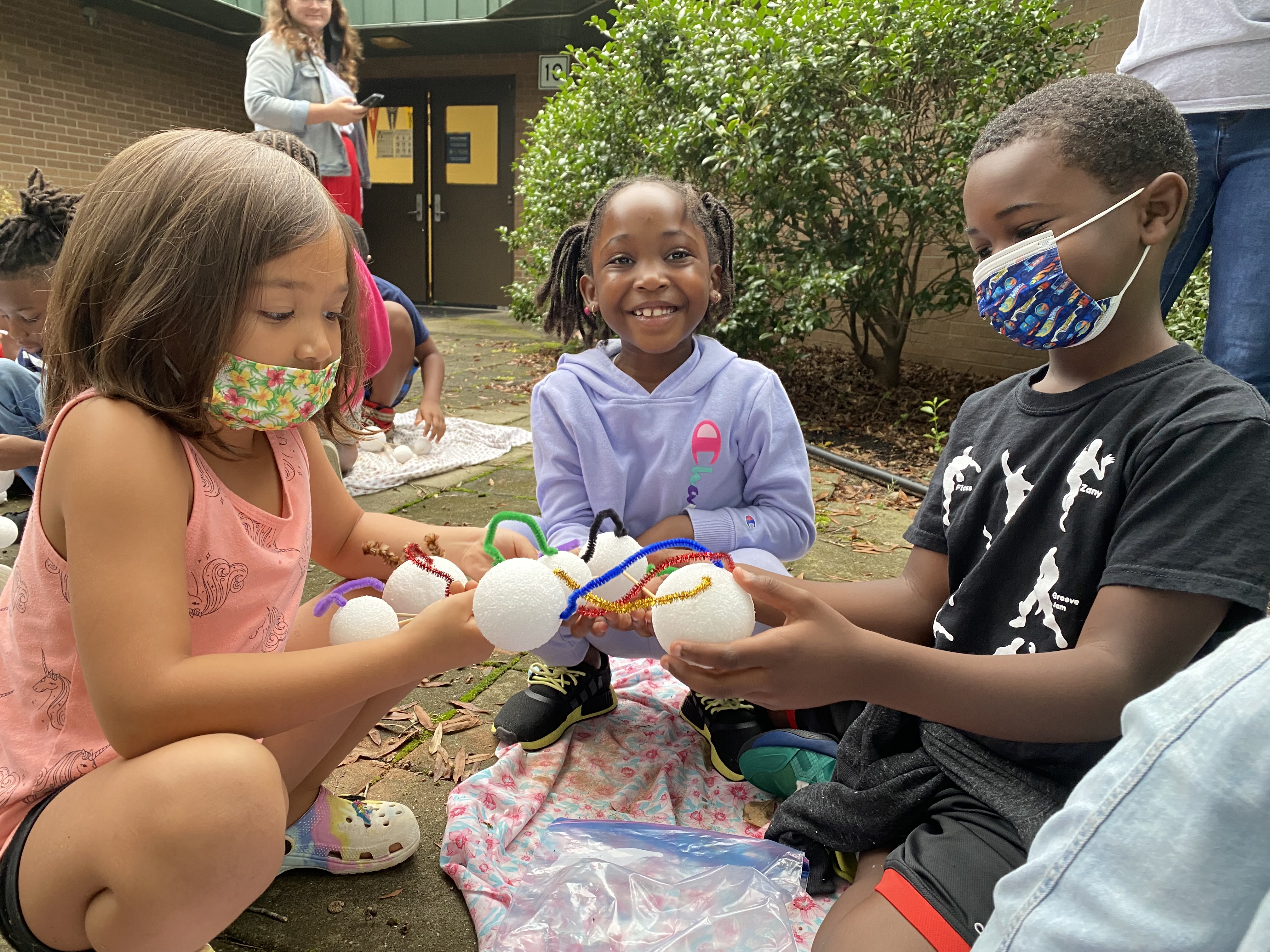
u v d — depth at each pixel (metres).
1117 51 4.88
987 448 1.44
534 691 1.86
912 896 1.12
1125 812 0.62
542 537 1.31
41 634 1.14
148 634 1.03
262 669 1.07
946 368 5.84
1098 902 0.62
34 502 1.13
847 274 4.41
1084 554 1.24
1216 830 0.57
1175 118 1.28
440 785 1.69
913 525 1.59
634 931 1.28
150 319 1.07
